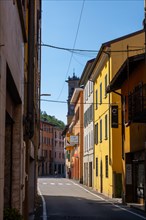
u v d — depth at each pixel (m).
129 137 28.36
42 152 112.25
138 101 22.98
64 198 33.34
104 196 35.59
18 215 10.36
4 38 7.70
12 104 11.88
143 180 26.12
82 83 58.69
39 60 31.78
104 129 38.19
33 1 15.22
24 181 14.09
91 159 48.59
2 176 7.65
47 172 117.25
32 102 14.56
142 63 24.55
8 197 12.26
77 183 60.97
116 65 34.34
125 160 29.05
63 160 133.12
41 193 39.72
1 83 7.38
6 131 12.52
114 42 34.59
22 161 13.20
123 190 28.81
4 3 7.54
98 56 37.62
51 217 20.20
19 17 11.32
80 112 61.50
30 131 14.30
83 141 59.84
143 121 23.70
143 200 26.22
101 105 40.31
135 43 34.66
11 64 9.12
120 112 32.91
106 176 36.91
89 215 21.31
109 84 31.47
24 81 14.24
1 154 7.46
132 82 27.09
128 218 20.12
